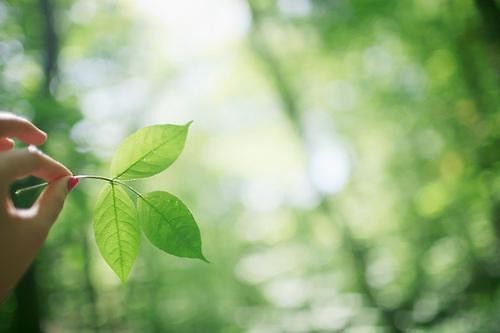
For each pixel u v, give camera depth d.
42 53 3.90
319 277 7.34
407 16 4.27
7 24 3.74
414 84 4.99
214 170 9.85
